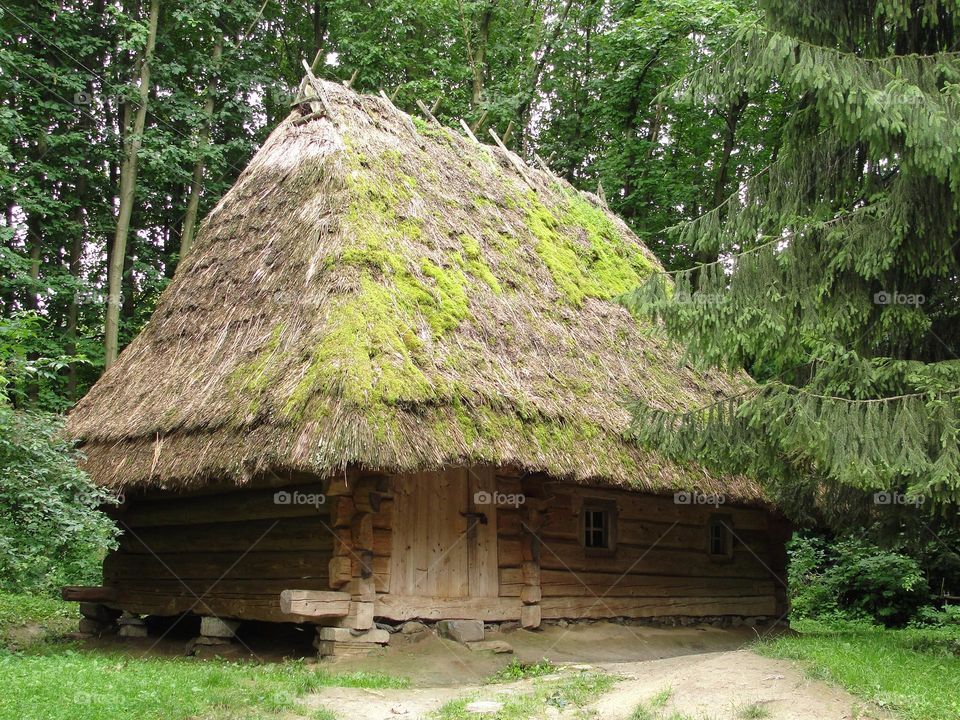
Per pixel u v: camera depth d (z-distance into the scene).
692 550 13.36
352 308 9.61
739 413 8.84
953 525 10.25
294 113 13.44
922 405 8.35
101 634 12.52
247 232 12.24
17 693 6.62
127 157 19.42
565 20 24.48
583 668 9.43
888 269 9.35
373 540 9.80
